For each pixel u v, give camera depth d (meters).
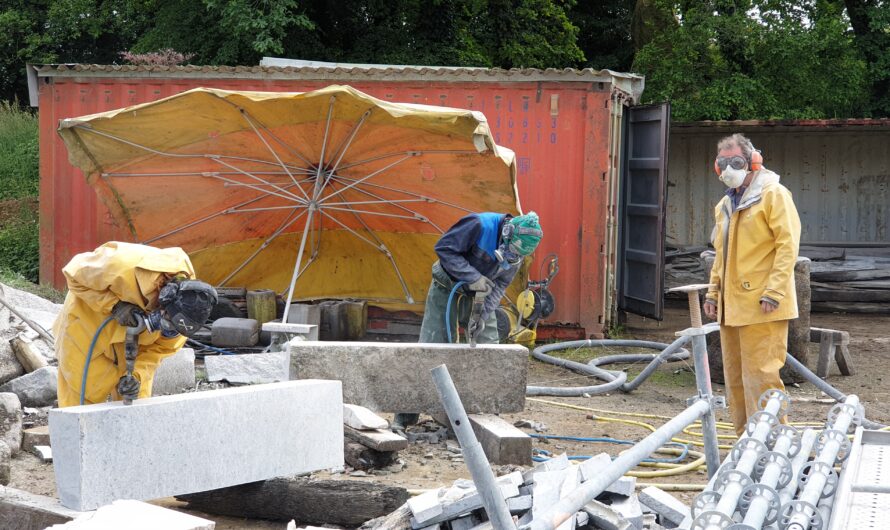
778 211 5.41
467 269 6.19
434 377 2.79
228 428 4.78
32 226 15.36
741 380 5.77
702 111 19.41
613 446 6.78
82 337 4.85
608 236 11.78
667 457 6.48
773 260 5.46
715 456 4.57
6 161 19.19
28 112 22.67
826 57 20.69
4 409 5.92
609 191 11.73
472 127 7.93
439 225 9.88
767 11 21.11
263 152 9.12
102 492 4.33
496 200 9.21
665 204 12.12
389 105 8.06
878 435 4.46
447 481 5.56
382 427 5.88
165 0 21.42
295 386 5.14
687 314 15.20
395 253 10.47
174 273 4.59
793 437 4.30
